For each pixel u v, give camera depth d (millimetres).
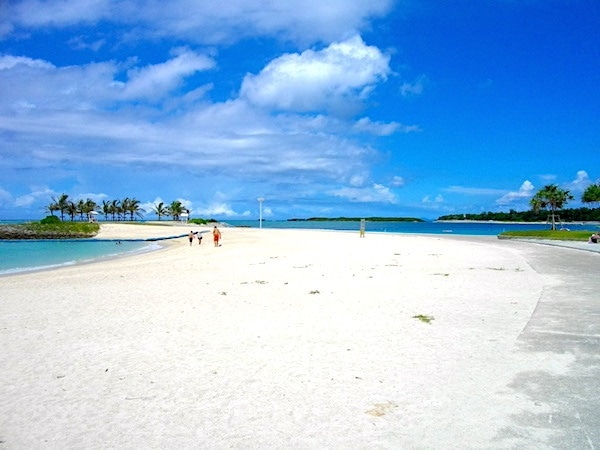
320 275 17109
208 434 4695
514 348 7266
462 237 51219
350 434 4617
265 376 6305
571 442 4328
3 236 64500
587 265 19453
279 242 43906
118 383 6180
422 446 4344
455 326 8828
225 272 18828
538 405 5145
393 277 16219
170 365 6867
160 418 5086
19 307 11750
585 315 9484
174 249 38875
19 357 7438
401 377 6137
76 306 11734
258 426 4840
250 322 9508
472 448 4281
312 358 7035
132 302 12117
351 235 58406
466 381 5930
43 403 5582
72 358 7332
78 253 36594
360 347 7559
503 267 19109
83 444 4559
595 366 6340
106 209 153250
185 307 11266
